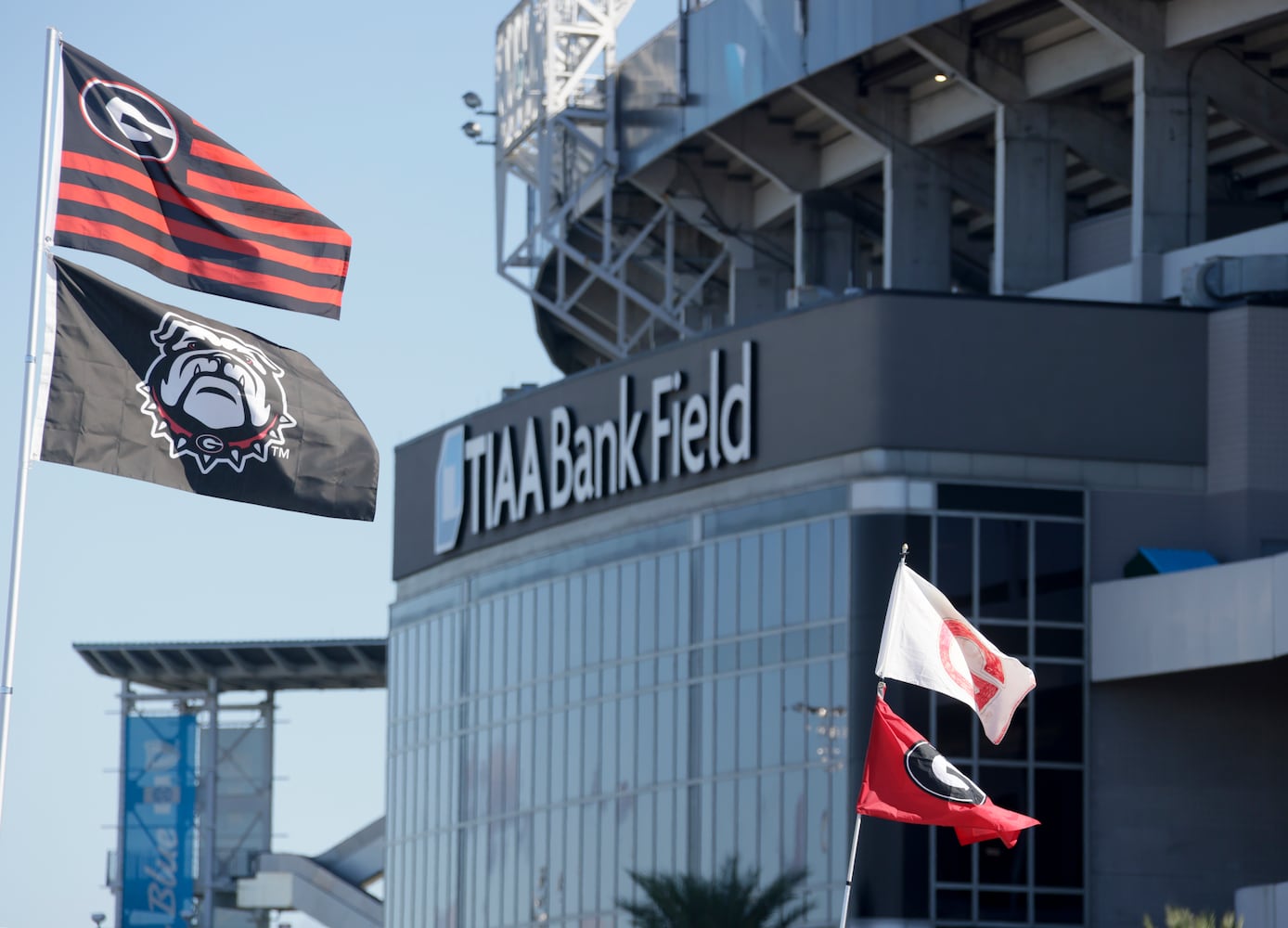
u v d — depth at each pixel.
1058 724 54.00
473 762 69.56
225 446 24.09
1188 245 59.31
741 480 58.16
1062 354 55.34
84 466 23.34
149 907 106.12
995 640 54.06
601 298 85.19
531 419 67.31
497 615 68.62
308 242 24.81
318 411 24.59
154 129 24.28
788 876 54.91
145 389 23.80
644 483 61.75
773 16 67.56
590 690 63.22
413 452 75.38
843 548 54.78
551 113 74.94
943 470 54.69
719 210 76.50
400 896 74.75
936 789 24.84
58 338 23.42
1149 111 59.31
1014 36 63.41
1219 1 58.06
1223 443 55.28
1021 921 53.16
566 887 63.47
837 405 55.59
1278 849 54.22
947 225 68.31
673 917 55.69
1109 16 59.09
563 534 65.31
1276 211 69.75
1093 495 55.03
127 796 107.62
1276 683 54.66
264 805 107.31
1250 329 55.12
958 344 55.12
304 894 103.75
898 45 65.69
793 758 55.28
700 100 71.38
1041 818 53.56
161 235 24.23
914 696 53.72
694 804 58.31
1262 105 59.88
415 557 74.62
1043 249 63.38
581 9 77.25
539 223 75.56
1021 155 63.38
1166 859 53.81
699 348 60.12
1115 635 54.03
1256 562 50.38
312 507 24.44
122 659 107.25
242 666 106.44
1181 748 54.19
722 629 58.12
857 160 70.81
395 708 76.56
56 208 23.66
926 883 52.91
